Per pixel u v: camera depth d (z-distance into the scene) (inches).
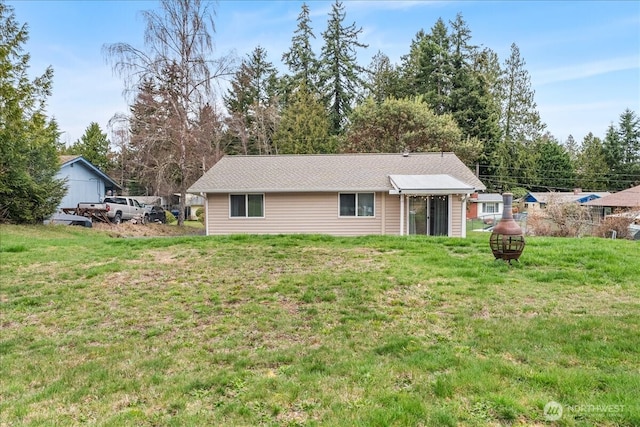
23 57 500.4
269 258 364.8
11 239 541.6
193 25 944.9
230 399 128.6
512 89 1897.1
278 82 1640.0
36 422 117.4
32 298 259.3
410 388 131.0
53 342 191.3
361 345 173.9
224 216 655.8
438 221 634.2
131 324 213.5
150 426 113.5
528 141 1907.0
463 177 651.5
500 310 217.8
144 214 1101.7
